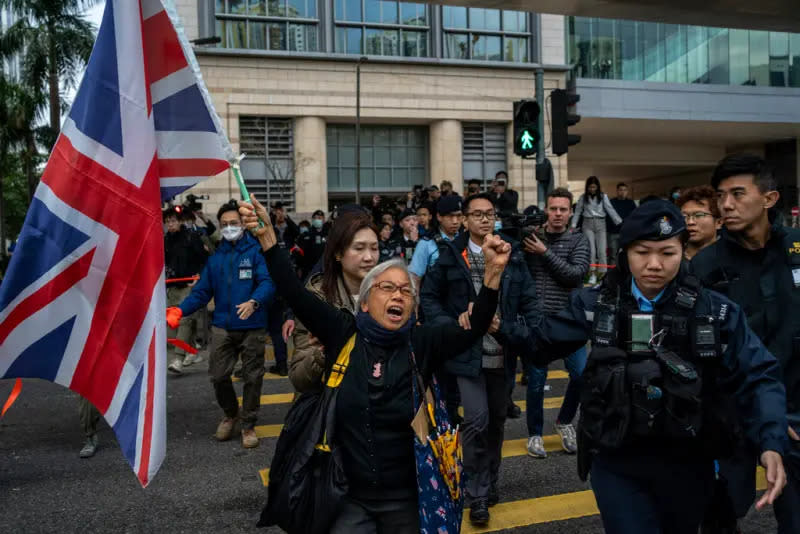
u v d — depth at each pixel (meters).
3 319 2.90
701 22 12.72
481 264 4.41
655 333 2.47
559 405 7.13
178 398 7.53
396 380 2.59
